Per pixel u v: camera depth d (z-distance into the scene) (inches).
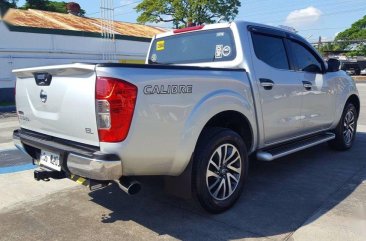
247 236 131.7
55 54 717.9
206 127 151.3
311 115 203.8
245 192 173.0
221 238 130.7
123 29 946.7
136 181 125.6
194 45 188.2
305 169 208.8
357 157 233.8
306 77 197.6
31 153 156.6
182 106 131.0
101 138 117.3
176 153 130.8
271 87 171.6
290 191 174.1
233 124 165.3
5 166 226.1
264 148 177.8
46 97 137.6
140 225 141.9
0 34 642.2
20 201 167.8
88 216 150.9
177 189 142.1
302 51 202.7
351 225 138.4
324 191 173.8
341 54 2011.6
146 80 120.9
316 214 148.5
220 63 172.6
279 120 178.9
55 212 155.4
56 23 795.4
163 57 206.1
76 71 121.2
